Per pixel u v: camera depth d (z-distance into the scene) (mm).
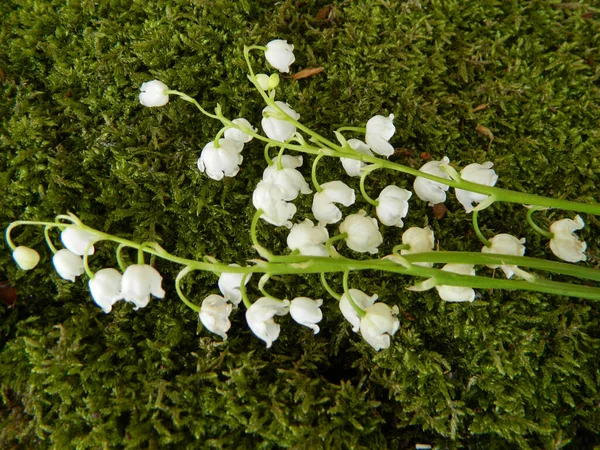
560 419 185
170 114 191
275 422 178
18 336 187
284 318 189
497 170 194
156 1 195
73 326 184
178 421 177
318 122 194
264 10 197
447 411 182
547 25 203
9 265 188
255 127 193
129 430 176
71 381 181
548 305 189
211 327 169
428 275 162
